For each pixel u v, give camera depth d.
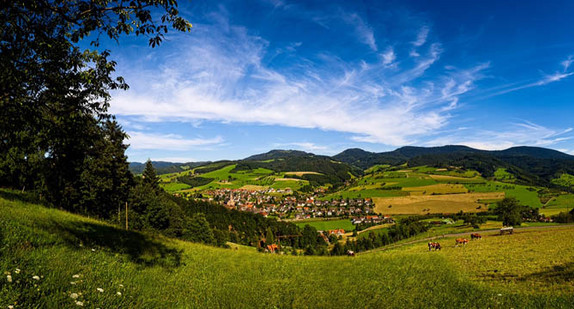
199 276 12.62
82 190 37.06
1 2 6.22
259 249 91.19
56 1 6.76
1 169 26.83
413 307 11.20
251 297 11.13
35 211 14.16
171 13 6.76
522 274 17.91
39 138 8.40
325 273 17.95
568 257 22.56
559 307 9.95
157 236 20.56
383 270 19.28
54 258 7.54
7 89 7.06
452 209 161.75
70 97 8.33
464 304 11.20
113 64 8.77
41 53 7.32
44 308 4.85
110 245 12.30
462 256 28.28
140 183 56.38
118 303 6.19
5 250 6.82
